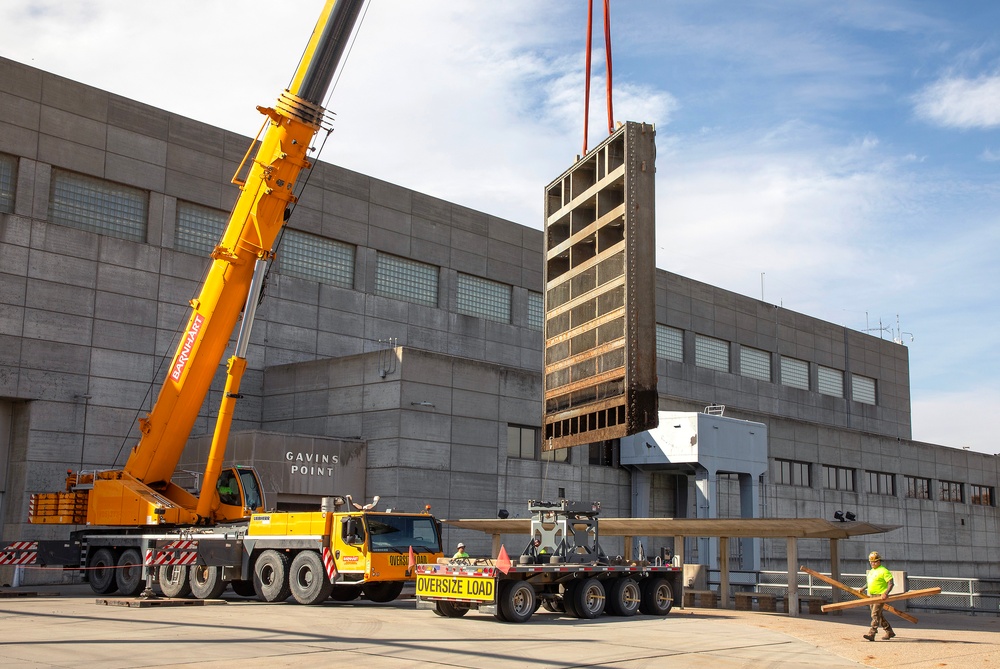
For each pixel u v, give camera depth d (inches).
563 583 849.5
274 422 1572.3
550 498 1593.3
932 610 1174.3
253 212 1013.8
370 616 795.4
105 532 1085.8
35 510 1096.2
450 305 1868.8
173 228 1518.2
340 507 918.4
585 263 975.0
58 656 522.3
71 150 1423.5
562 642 634.2
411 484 1398.9
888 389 2940.5
